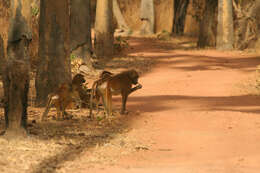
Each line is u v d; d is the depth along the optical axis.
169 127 13.35
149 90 21.48
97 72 27.33
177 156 10.23
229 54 35.59
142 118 14.72
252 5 38.03
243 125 13.22
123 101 15.30
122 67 29.28
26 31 11.02
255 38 37.59
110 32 33.47
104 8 33.12
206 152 10.52
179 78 24.89
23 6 10.96
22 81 11.15
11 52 11.02
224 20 38.38
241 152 10.36
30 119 14.40
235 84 22.52
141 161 9.73
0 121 13.74
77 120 14.35
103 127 13.36
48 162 9.32
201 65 29.84
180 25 51.00
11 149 10.24
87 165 9.20
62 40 17.75
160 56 34.12
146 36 50.03
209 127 13.17
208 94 20.17
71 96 14.65
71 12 27.64
